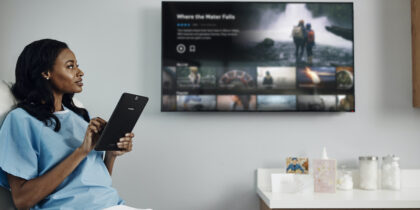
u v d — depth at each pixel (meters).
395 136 2.07
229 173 2.04
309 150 2.06
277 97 2.01
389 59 2.08
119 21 2.06
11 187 1.29
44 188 1.27
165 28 2.00
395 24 2.07
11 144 1.29
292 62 2.02
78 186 1.35
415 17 2.04
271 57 2.02
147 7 2.06
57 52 1.40
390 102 2.08
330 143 2.06
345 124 2.07
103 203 1.38
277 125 2.06
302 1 2.08
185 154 2.04
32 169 1.29
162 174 2.03
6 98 1.38
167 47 2.00
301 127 2.06
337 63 2.03
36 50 1.39
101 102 2.03
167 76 1.99
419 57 2.00
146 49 2.05
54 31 2.03
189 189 2.04
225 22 2.01
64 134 1.41
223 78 2.01
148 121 2.04
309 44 2.02
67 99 1.56
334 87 2.02
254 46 2.02
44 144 1.34
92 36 2.05
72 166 1.30
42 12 2.03
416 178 2.01
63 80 1.41
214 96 2.00
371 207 1.65
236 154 2.05
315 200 1.65
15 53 2.01
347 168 2.05
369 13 2.08
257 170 2.03
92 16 2.05
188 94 2.00
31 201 1.27
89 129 1.32
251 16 2.01
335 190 1.83
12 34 2.01
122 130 1.42
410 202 1.65
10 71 2.00
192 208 2.03
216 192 2.04
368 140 2.07
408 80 2.08
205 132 2.05
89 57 2.04
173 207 2.03
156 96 2.05
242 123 2.06
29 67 1.38
